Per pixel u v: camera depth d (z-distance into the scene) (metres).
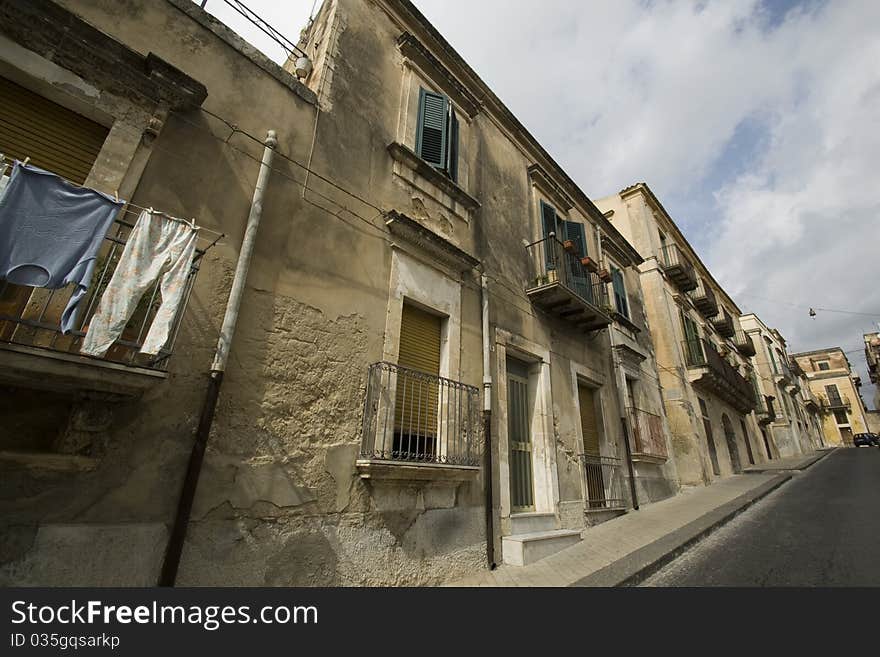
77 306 2.58
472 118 8.20
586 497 7.98
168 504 3.09
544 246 9.23
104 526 2.80
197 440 3.26
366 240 5.30
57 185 2.68
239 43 4.66
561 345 8.85
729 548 6.00
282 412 3.93
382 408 4.74
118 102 3.55
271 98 4.79
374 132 5.93
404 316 5.70
